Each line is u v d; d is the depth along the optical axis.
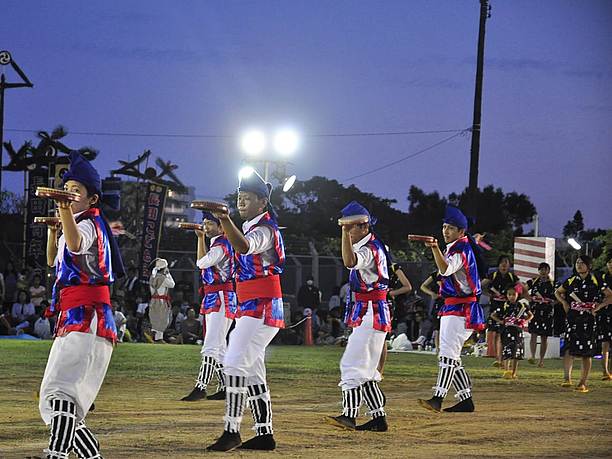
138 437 7.48
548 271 18.39
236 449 7.00
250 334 7.04
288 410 9.75
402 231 45.50
